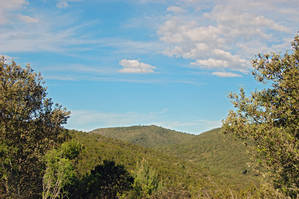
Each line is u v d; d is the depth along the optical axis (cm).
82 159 3164
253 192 888
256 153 805
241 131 830
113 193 2248
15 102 1253
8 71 1283
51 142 1430
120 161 3850
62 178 1466
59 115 1437
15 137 1244
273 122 805
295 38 876
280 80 850
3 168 1211
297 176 698
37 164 1336
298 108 763
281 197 734
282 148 711
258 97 877
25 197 1326
